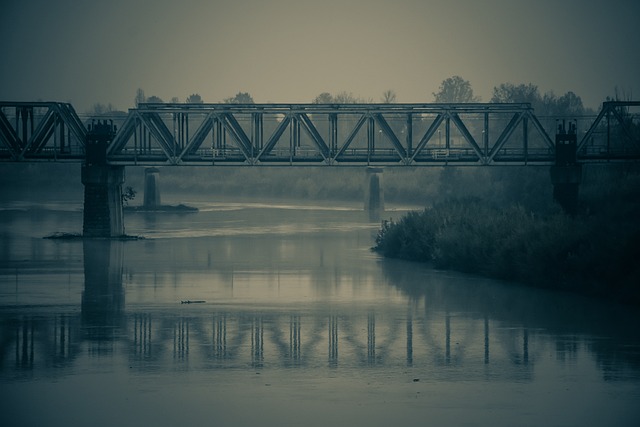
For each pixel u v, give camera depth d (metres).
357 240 109.69
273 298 67.12
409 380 44.94
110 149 105.12
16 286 71.88
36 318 59.06
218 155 106.94
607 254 67.56
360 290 70.62
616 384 44.19
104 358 48.88
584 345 51.75
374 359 48.84
